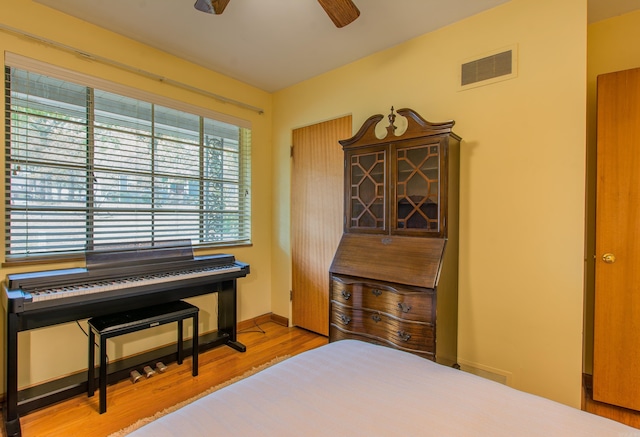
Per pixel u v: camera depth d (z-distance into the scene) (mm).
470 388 933
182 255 2443
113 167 2322
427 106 2252
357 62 2658
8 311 1616
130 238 2412
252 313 3232
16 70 1922
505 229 1952
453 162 1972
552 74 1798
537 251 1854
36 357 1975
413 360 1130
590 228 2119
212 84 2855
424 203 1927
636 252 1779
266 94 3340
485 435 731
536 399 883
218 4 1473
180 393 2029
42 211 2025
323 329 2982
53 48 2010
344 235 2279
